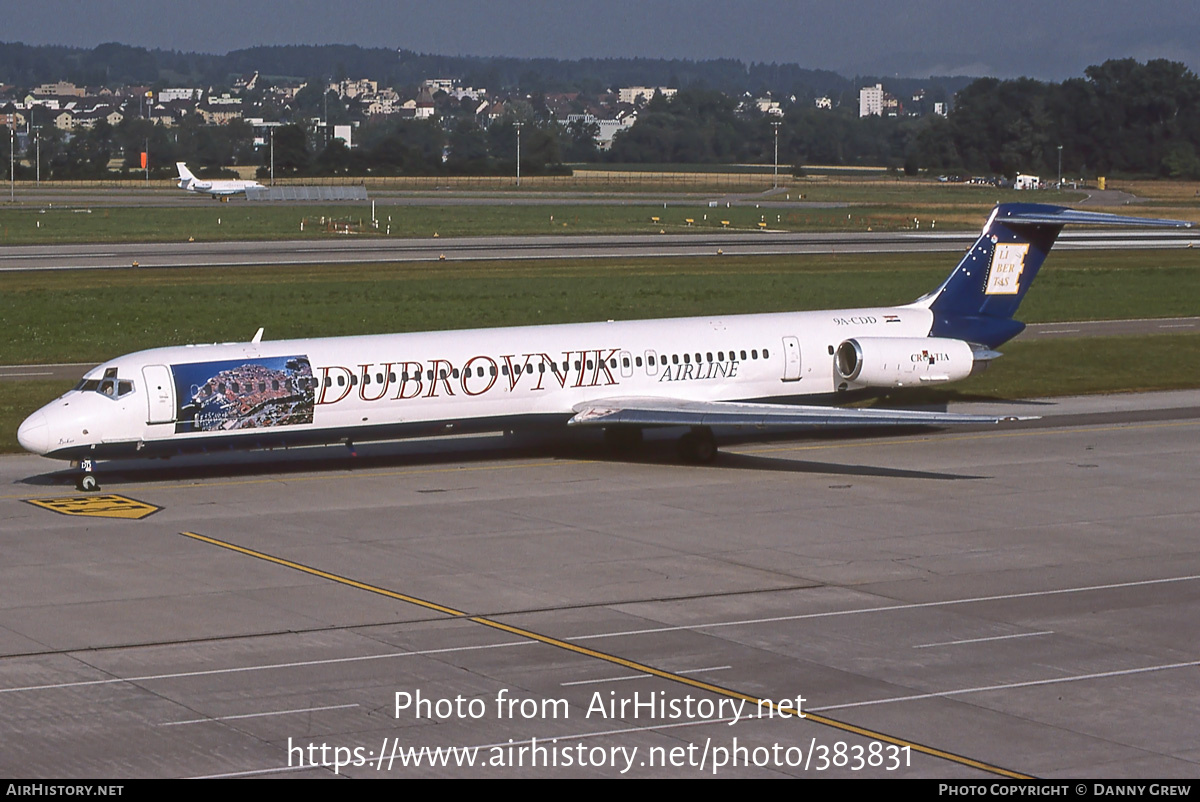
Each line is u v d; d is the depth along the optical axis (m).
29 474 97.88
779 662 57.59
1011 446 109.88
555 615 64.31
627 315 184.38
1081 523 83.75
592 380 103.81
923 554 76.19
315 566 73.06
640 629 62.12
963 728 50.28
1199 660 58.16
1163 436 114.00
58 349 157.38
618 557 75.25
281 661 57.47
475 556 75.25
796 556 75.56
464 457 105.12
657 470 100.50
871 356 110.25
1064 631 62.06
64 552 75.75
